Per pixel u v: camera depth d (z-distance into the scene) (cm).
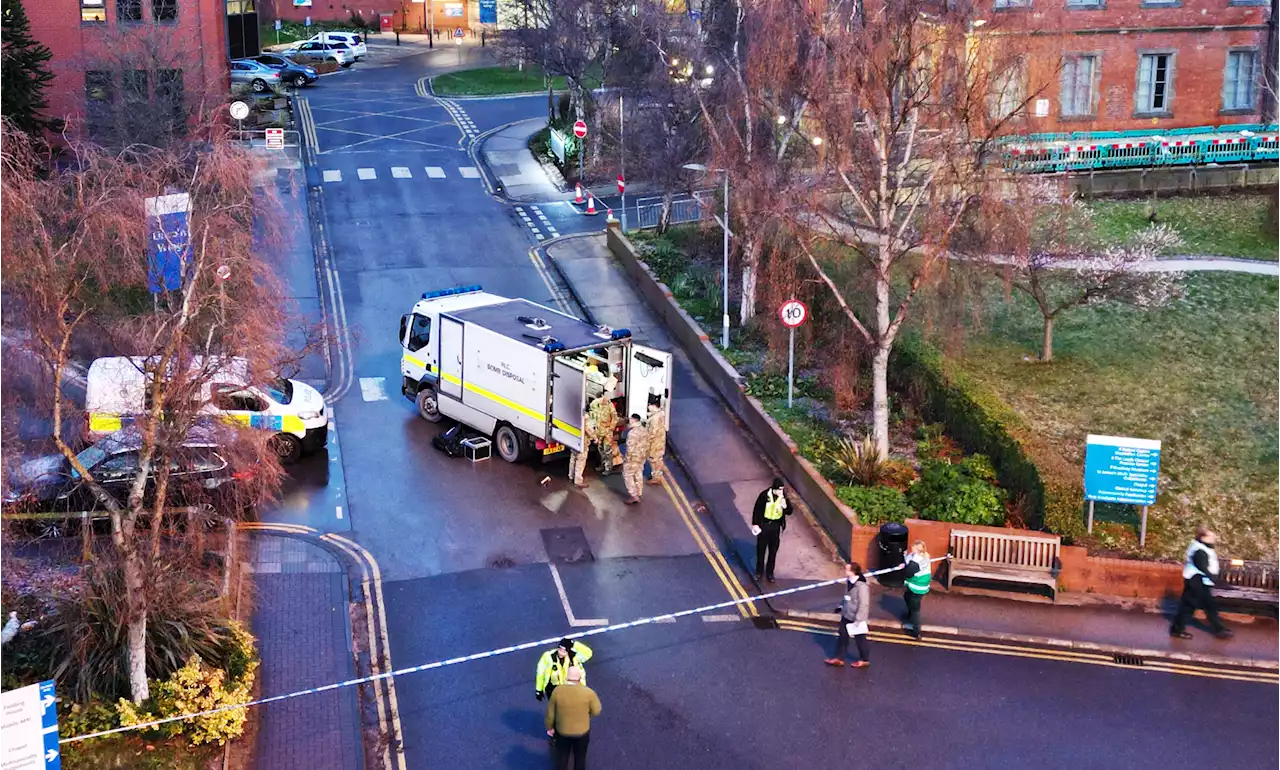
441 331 2784
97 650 1761
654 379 2630
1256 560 2152
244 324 1739
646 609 2147
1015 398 2678
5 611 1880
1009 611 2122
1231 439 2494
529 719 1838
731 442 2814
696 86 3638
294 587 2188
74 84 4597
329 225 4234
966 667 1962
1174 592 2147
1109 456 2170
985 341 2973
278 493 2527
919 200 2473
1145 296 2928
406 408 2966
